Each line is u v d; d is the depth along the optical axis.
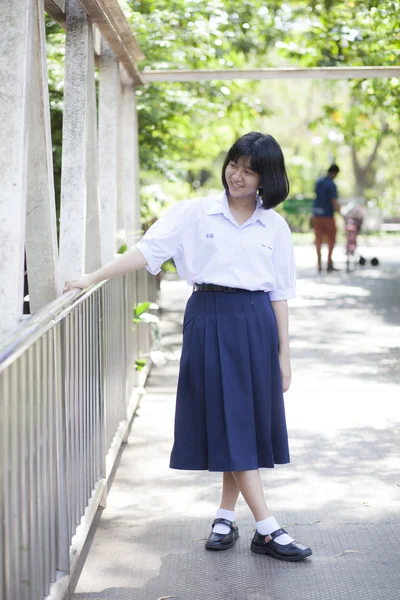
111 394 5.33
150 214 10.66
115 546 4.35
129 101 8.02
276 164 4.00
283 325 4.24
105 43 6.42
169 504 4.95
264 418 4.12
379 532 4.51
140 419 6.75
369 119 16.11
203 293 4.09
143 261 4.06
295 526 4.59
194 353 4.09
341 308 12.92
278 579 3.97
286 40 13.18
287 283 4.21
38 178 3.80
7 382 2.67
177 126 11.27
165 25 10.12
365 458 5.75
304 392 7.60
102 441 4.84
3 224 3.21
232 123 13.51
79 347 4.09
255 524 4.54
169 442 6.14
